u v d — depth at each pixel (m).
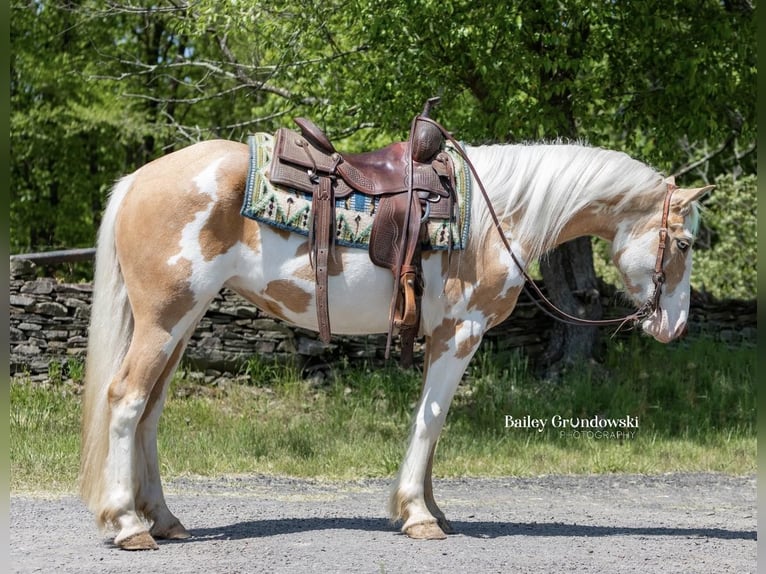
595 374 10.84
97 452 4.77
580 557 4.84
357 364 10.61
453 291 5.08
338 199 4.95
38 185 19.38
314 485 7.23
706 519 6.41
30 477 6.68
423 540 5.05
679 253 5.43
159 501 5.05
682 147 15.62
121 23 18.06
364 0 9.71
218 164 4.88
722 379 10.84
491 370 10.66
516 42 9.67
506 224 5.24
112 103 17.48
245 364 10.29
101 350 4.90
